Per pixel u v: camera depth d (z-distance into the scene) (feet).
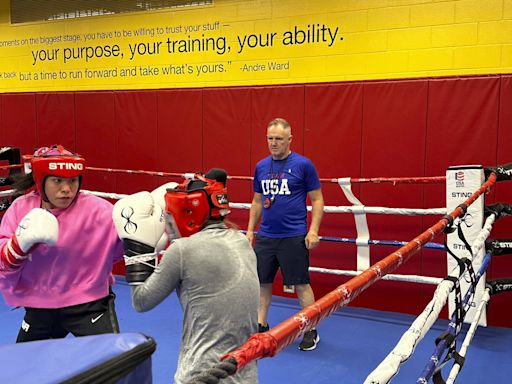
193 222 5.69
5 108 20.68
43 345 2.69
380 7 15.94
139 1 19.53
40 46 21.54
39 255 7.26
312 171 12.76
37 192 7.70
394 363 4.68
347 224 16.07
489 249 13.10
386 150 15.33
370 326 14.49
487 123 14.16
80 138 19.61
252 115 16.88
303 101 16.16
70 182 7.20
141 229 5.84
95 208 7.52
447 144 14.62
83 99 19.42
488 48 14.82
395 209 14.58
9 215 7.44
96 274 7.57
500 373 11.47
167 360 12.10
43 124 20.13
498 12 14.64
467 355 12.39
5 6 22.00
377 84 15.26
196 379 3.06
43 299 7.43
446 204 13.75
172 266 5.49
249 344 3.49
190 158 17.95
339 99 15.74
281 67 17.46
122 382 2.55
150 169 18.61
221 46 18.33
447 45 15.25
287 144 12.84
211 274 5.44
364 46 16.25
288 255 12.82
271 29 17.47
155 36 19.38
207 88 17.47
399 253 5.87
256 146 16.92
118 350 2.58
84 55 20.72
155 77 19.57
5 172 20.67
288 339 3.76
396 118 15.14
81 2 20.53
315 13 16.79
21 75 22.11
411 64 15.72
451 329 7.47
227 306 5.41
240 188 17.25
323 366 11.87
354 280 4.78
